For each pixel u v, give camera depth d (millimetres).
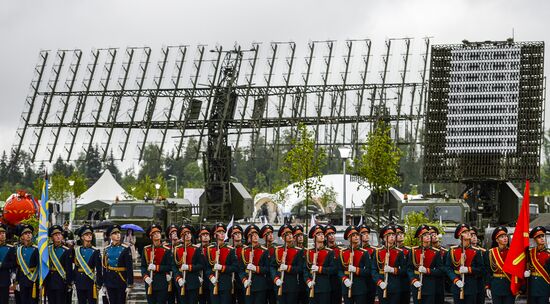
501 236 23125
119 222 50031
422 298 23953
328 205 76500
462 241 23656
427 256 23984
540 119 44812
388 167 48312
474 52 45188
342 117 62781
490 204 46250
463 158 45750
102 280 25844
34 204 46531
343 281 24297
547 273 22891
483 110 45375
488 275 23656
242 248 25109
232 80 58312
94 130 67000
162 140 63188
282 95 61812
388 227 24297
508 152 45219
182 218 53219
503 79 45000
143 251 25266
